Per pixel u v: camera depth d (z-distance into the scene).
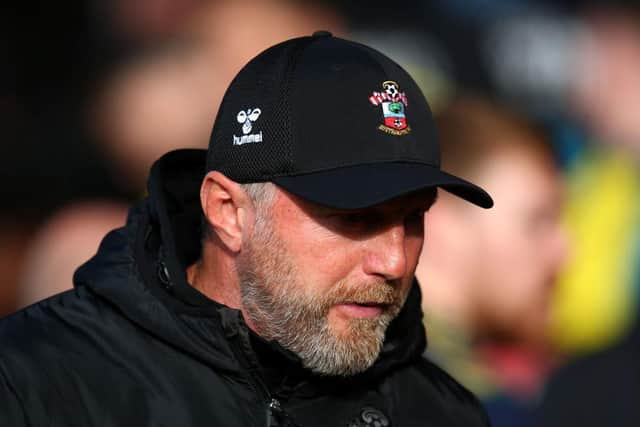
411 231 6.89
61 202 15.18
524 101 16.95
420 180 6.51
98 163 15.41
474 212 13.95
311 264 6.62
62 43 15.50
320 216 6.59
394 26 16.67
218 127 6.99
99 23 15.57
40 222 15.05
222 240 6.98
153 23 15.55
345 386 7.39
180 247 7.67
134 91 15.48
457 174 14.34
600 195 16.83
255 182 6.74
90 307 6.99
